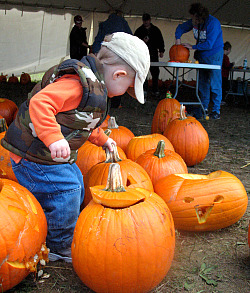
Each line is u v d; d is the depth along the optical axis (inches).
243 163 175.0
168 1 488.7
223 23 576.4
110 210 72.1
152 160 118.4
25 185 83.5
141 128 259.9
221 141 226.4
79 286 77.7
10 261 69.4
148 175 110.0
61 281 79.2
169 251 73.6
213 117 317.7
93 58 77.6
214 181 99.1
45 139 68.9
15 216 70.7
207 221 97.7
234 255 90.3
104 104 78.0
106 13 554.3
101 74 77.8
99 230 70.0
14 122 81.1
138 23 573.9
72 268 84.6
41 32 573.9
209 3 478.9
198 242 97.0
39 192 82.9
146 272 70.5
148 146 143.2
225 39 613.0
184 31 309.6
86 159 121.5
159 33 422.0
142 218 71.1
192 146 160.6
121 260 68.7
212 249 93.1
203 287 77.2
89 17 556.1
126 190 77.2
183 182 100.7
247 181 146.6
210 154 191.9
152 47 424.8
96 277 70.4
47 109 69.1
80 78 72.9
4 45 564.1
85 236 71.0
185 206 96.7
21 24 552.7
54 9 538.9
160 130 214.5
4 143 81.8
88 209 75.1
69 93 72.3
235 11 509.7
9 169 110.5
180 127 163.5
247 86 445.4
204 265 85.0
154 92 463.2
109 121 165.2
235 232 102.7
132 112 341.4
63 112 74.8
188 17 564.1
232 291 76.0
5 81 553.0
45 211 85.4
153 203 75.3
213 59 287.6
